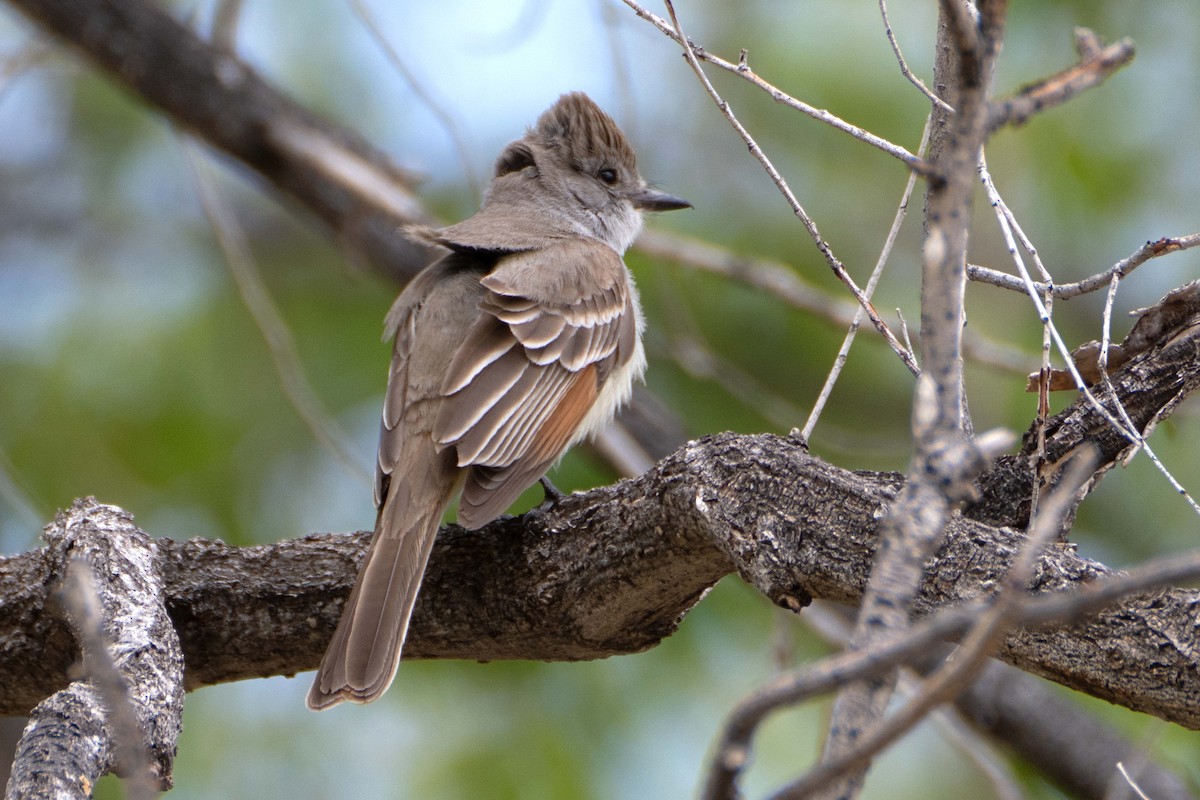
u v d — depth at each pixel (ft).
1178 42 38.40
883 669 10.33
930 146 19.60
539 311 27.63
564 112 35.81
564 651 23.57
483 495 23.88
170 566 23.52
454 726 35.37
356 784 35.86
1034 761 34.09
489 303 27.32
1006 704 34.01
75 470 37.73
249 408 39.06
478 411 25.73
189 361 39.40
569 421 27.48
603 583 21.68
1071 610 10.27
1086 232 39.47
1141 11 38.24
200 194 35.78
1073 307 40.06
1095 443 21.17
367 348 40.16
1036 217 39.32
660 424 37.32
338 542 23.93
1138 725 34.88
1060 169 38.73
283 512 38.04
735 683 35.06
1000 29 12.92
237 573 23.53
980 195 38.19
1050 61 38.11
